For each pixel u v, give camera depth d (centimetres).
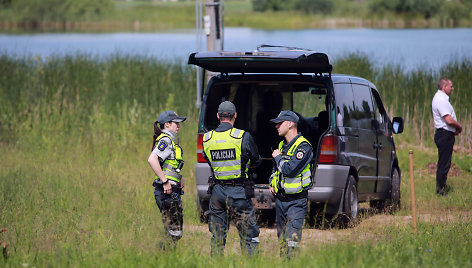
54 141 5812
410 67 7525
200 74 6150
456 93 6538
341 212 3459
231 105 2738
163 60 7781
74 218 3391
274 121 2689
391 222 3525
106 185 4278
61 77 7125
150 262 2462
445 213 3953
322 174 3397
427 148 6247
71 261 2516
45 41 16962
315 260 2378
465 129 6234
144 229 3008
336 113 3456
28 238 2981
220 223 2745
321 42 15275
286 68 3534
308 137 3816
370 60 7675
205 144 2727
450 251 2702
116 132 6059
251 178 2734
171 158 2859
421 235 3038
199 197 3606
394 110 6669
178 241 2862
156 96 6844
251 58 3312
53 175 4672
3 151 5819
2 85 6962
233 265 2450
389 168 4162
